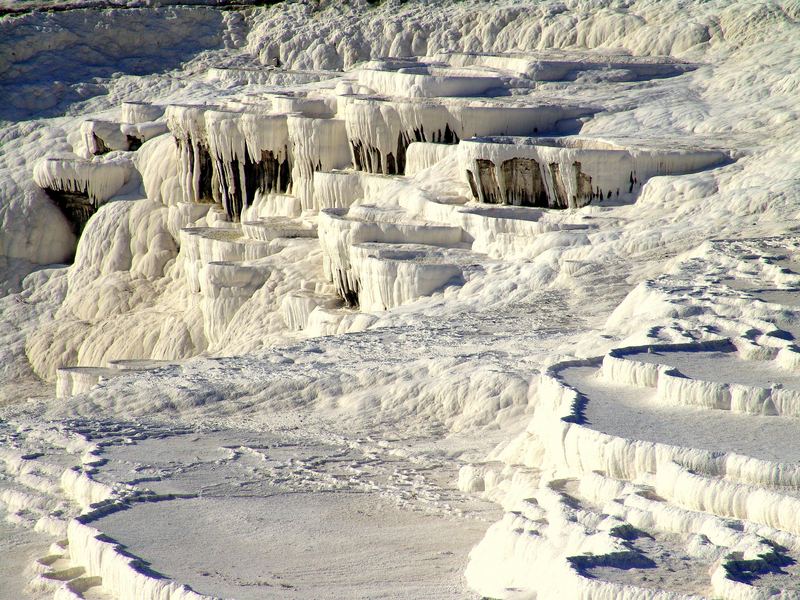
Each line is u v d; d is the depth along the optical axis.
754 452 23.09
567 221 69.38
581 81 97.12
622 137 79.06
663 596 18.09
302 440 42.97
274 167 100.56
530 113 86.81
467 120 86.62
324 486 35.12
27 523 36.69
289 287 82.88
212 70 136.88
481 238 71.69
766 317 36.59
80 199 118.81
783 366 30.50
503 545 23.42
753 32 102.12
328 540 28.44
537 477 29.97
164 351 96.44
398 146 90.38
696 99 89.31
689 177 69.31
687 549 20.14
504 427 41.75
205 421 48.50
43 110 139.12
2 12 155.00
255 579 24.62
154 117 122.00
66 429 47.94
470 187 78.12
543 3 126.50
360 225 74.31
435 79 95.19
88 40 148.62
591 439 25.14
